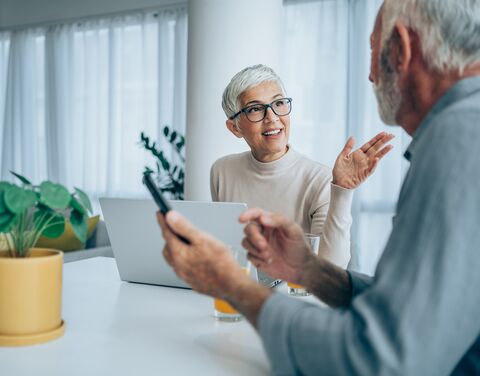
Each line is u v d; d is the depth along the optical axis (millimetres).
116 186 4773
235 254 1091
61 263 992
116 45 4730
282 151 2016
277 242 991
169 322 1083
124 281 1463
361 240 3770
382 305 604
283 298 709
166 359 869
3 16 5363
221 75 2816
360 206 3746
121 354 890
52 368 824
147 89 4625
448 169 606
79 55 4957
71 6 4973
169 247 788
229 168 2172
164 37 4473
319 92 3898
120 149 4738
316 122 3918
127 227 1372
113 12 4758
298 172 1997
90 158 4906
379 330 593
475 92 689
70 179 5035
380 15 831
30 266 920
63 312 1143
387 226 3703
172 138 4055
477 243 585
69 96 4977
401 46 759
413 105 791
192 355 890
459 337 596
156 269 1384
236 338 984
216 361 863
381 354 578
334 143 3865
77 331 1013
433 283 581
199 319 1107
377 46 828
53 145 5031
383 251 663
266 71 1913
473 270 584
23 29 5230
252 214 951
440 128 644
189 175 2941
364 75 3760
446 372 617
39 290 936
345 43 3814
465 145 610
